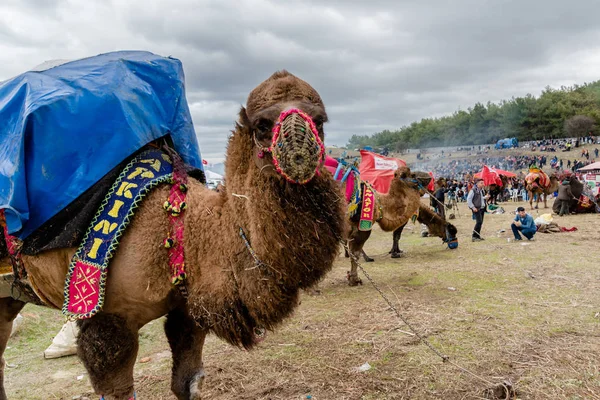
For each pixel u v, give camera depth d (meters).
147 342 5.84
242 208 2.61
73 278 2.62
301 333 5.64
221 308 2.62
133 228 2.69
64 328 5.57
